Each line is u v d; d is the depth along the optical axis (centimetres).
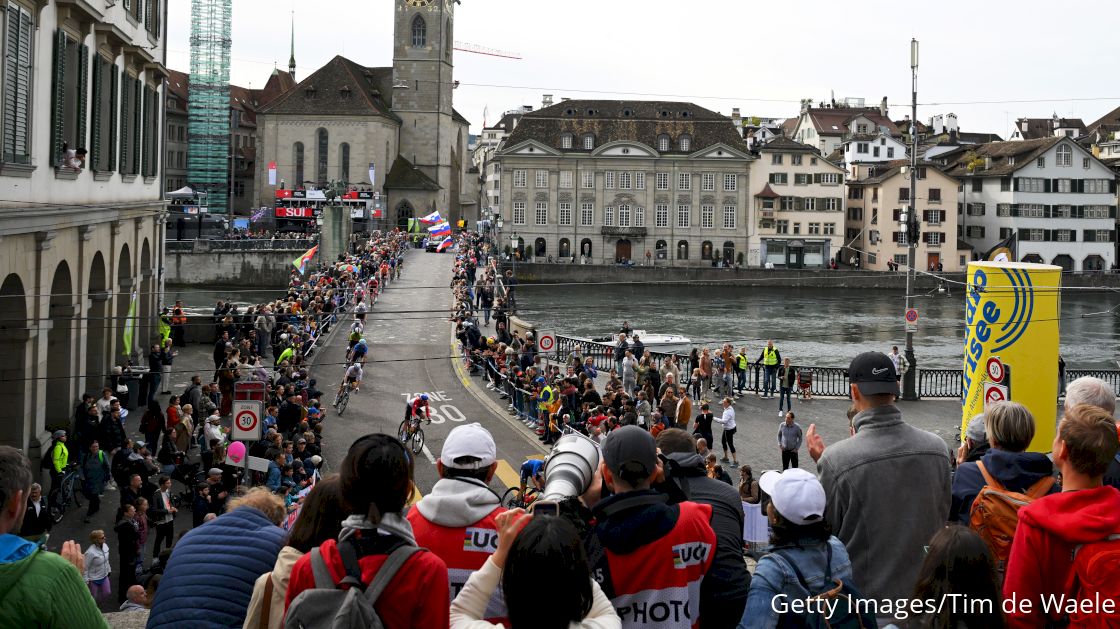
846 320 10294
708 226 14175
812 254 14150
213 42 16200
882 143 15675
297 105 14575
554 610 473
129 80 4062
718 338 8875
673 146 14150
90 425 2909
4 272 2641
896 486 745
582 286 13288
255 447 2766
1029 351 2605
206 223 13288
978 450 944
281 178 14612
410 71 15488
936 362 7488
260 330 4884
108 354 3866
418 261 9406
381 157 14725
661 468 682
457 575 665
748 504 2122
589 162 14112
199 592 667
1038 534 617
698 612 661
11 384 2848
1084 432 624
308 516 662
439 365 5072
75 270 3325
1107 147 17288
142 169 4378
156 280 4762
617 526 619
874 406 773
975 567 548
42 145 2933
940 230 13738
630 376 4441
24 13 2716
